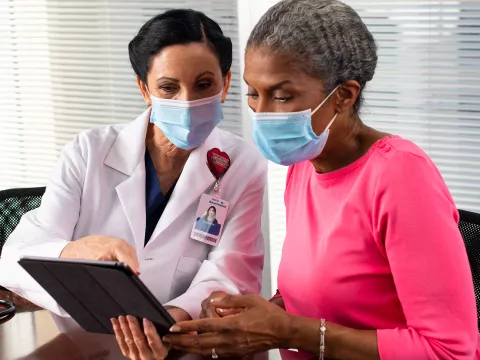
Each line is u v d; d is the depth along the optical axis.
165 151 2.22
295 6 1.58
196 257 2.22
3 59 3.73
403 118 2.89
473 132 2.80
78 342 1.80
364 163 1.64
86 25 3.55
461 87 2.79
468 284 1.52
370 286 1.63
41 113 3.72
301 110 1.58
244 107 3.26
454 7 2.74
